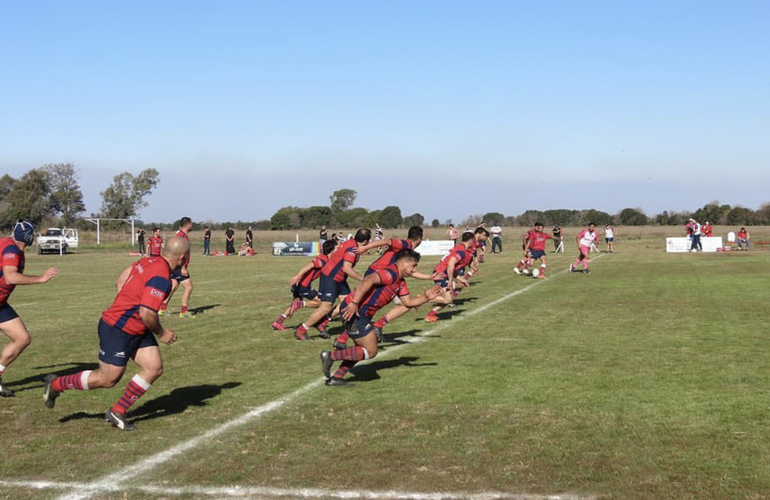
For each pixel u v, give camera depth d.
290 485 4.98
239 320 14.07
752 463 5.27
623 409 6.80
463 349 10.29
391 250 10.52
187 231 14.05
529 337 11.30
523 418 6.54
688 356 9.48
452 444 5.81
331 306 11.33
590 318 13.50
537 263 32.75
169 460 5.53
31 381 8.49
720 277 23.27
